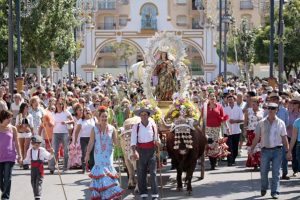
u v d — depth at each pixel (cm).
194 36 6662
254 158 1842
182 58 1920
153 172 1352
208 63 6669
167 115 1586
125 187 1584
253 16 8575
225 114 1961
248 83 3922
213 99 1867
